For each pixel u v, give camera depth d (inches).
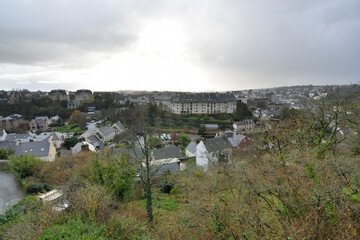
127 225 404.5
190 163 1469.0
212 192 487.5
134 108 3491.6
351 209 227.0
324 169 328.5
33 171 1143.6
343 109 663.8
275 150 458.6
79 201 445.7
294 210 274.1
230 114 3373.5
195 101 3627.0
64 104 4584.2
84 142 1868.8
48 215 406.9
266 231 257.1
